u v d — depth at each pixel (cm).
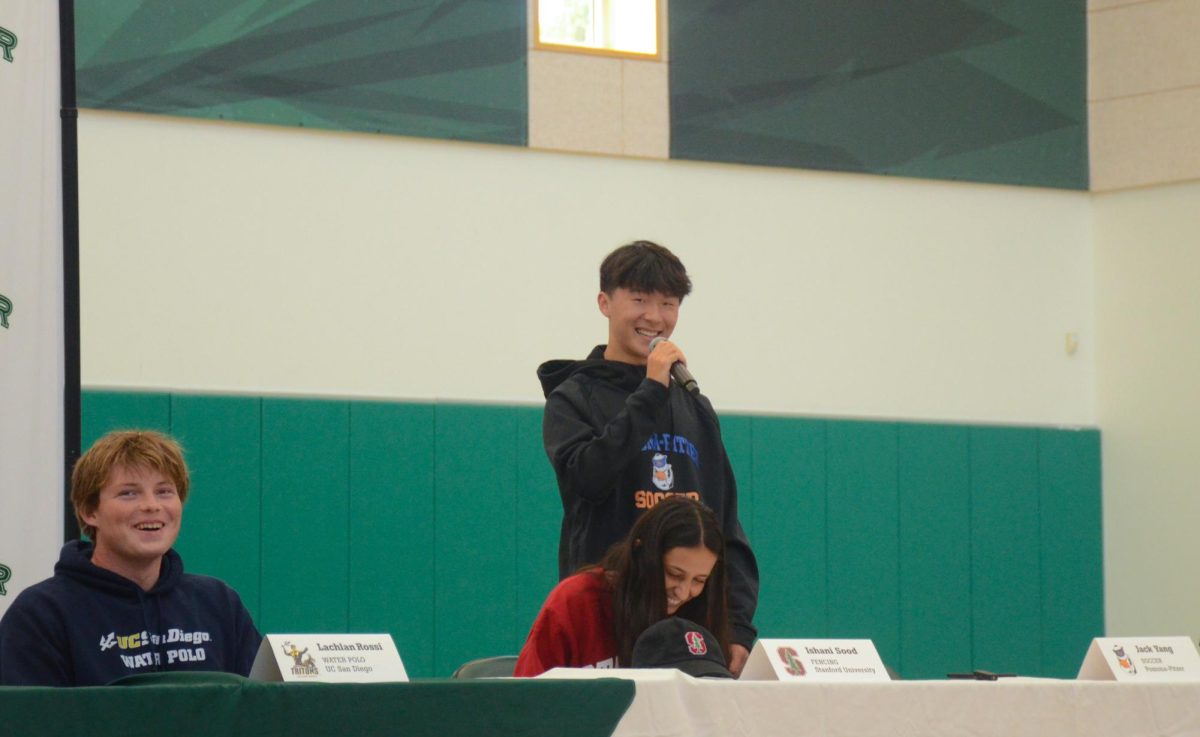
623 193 1289
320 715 338
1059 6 1451
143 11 1128
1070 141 1445
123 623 494
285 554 1140
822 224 1355
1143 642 508
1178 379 1391
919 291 1384
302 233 1174
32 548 711
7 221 721
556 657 525
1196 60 1391
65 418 726
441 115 1223
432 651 1180
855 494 1334
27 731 310
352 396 1177
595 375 643
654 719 380
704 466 641
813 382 1338
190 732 326
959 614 1360
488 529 1209
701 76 1317
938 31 1405
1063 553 1407
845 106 1366
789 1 1352
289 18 1173
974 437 1385
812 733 402
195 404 1121
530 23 1260
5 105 725
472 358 1224
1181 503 1382
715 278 1313
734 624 600
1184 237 1393
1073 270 1442
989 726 428
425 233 1216
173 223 1133
